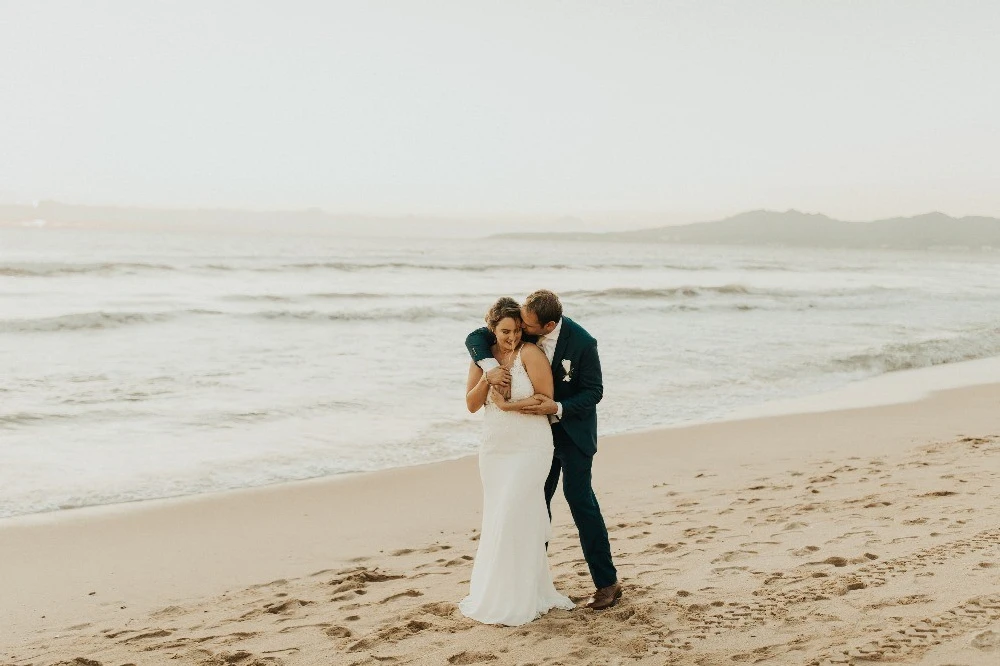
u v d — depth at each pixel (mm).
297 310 24516
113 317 21062
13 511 7500
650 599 4371
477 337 4398
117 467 9086
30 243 77312
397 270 49250
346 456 9750
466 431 11117
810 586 4340
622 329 23500
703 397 14047
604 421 11992
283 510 7629
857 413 12727
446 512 7629
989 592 3914
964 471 7656
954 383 16062
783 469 8922
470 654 3760
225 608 5027
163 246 77625
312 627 4395
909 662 3186
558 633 3967
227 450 9914
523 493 4207
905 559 4672
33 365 15414
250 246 89688
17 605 5281
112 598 5430
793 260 111875
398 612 4531
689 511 6918
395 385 14320
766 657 3430
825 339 22281
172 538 6805
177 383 13977
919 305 35594
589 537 4305
